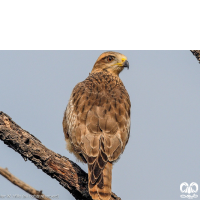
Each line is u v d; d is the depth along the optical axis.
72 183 10.96
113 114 11.45
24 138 10.60
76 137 11.09
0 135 10.36
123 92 12.99
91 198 10.98
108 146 10.80
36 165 10.77
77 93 12.41
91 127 11.02
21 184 8.16
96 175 10.38
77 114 11.49
